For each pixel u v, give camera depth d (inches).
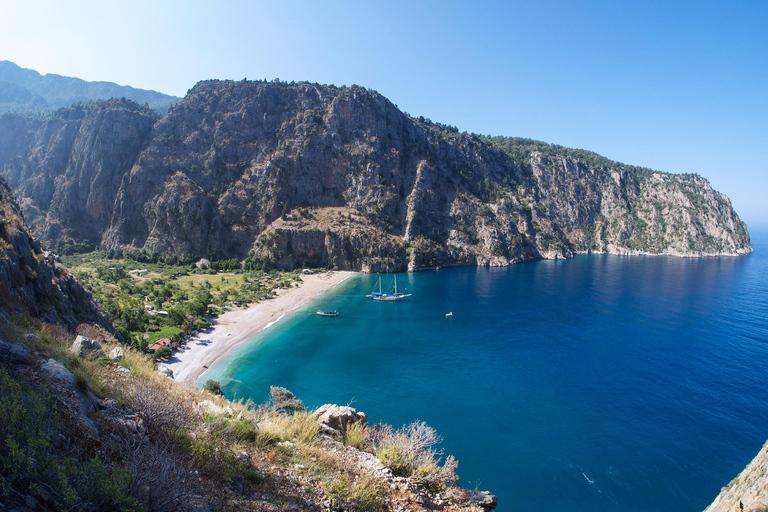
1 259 1101.7
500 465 1683.1
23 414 321.4
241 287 5246.1
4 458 279.4
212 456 452.1
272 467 505.4
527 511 1434.5
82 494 296.7
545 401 2262.6
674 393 2347.4
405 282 6259.8
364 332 3686.0
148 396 499.2
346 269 7214.6
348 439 719.7
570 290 5462.6
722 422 2018.9
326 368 2780.5
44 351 574.9
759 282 5821.9
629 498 1505.9
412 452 640.4
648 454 1763.0
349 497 464.1
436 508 528.7
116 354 719.1
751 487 728.3
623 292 5251.0
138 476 329.1
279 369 2743.6
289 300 4916.3
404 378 2608.3
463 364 2859.3
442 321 4052.7
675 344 3201.3
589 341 3326.8
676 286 5590.6
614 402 2240.4
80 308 1632.6
